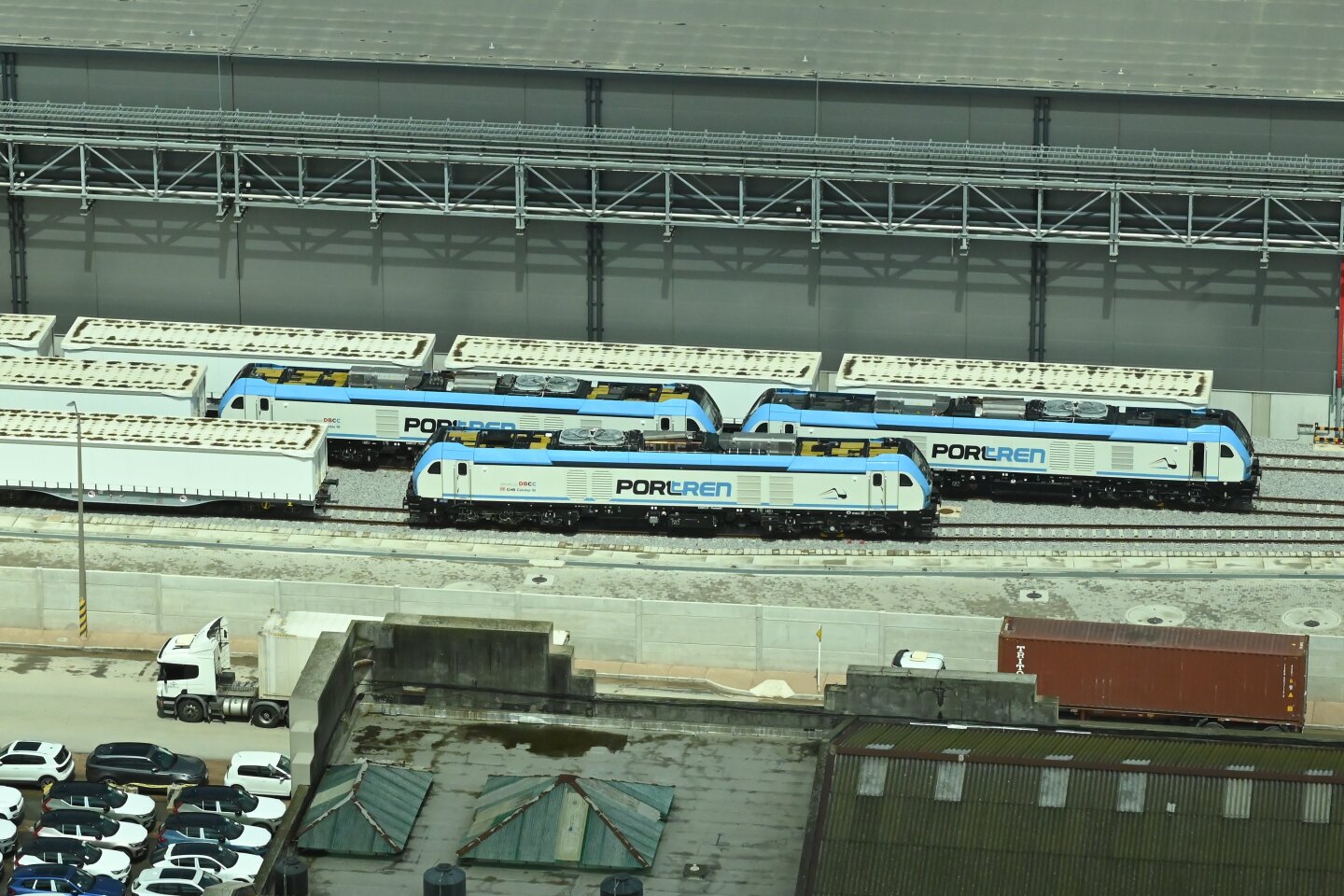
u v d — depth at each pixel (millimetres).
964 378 182625
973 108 181125
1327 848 83125
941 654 142500
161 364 186500
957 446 176500
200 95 186875
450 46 185125
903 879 83250
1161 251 182750
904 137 182125
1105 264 183500
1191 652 132750
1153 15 186375
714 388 184375
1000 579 157500
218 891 87125
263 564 161000
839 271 185875
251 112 186000
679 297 187750
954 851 83750
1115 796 84812
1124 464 174875
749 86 182250
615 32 186500
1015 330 185750
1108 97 179625
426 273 189375
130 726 142125
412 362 185875
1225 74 180375
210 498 172125
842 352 188000
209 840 125500
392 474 182125
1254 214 181250
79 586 152125
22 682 147125
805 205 184250
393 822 88625
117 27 187625
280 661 141125
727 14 187750
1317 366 184250
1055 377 182500
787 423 177750
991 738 89812
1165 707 133750
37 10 189375
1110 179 178500
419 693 96625
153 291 192500
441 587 156750
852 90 181625
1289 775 84750
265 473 171500
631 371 183875
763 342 188125
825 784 85938
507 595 147250
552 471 169750
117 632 153000
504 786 90688
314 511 173750
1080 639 134750
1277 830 83625
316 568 160250
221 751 139375
